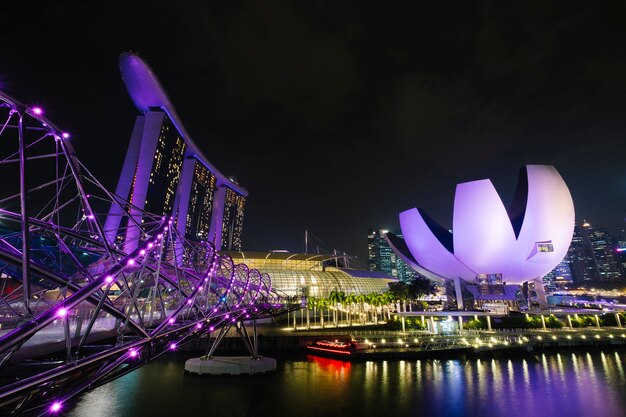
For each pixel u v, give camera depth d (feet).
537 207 300.40
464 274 331.36
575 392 156.04
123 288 67.67
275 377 173.27
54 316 34.68
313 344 225.97
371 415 132.87
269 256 429.79
